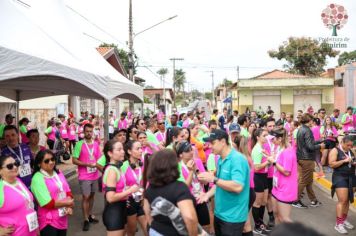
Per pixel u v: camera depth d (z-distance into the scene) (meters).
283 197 5.61
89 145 7.27
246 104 38.53
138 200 5.02
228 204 4.15
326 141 10.73
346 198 6.53
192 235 2.90
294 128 10.92
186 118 13.82
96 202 9.08
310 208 8.33
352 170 6.57
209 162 5.99
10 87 8.74
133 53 22.83
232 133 5.41
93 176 7.24
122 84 8.70
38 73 4.77
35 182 4.51
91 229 7.05
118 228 4.61
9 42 4.74
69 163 14.84
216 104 82.00
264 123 8.21
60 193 4.66
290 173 5.57
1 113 13.37
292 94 37.53
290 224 1.55
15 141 5.71
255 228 6.62
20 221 3.96
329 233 6.62
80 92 9.84
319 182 11.05
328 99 36.75
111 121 21.14
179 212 2.89
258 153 6.19
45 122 18.62
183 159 4.77
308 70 47.50
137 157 5.03
